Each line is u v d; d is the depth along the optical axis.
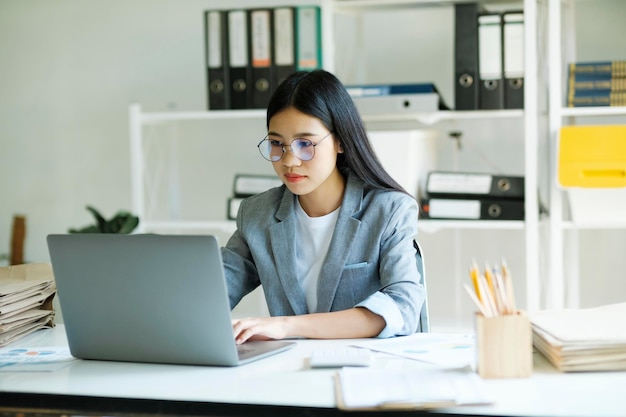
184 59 3.41
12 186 3.64
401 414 1.08
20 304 1.64
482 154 3.12
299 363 1.35
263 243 1.82
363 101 2.80
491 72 2.74
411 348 1.45
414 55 3.17
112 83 3.50
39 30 3.57
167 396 1.17
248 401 1.13
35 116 3.60
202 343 1.34
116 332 1.39
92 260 1.37
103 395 1.19
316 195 1.80
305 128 1.64
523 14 2.71
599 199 2.65
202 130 3.42
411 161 2.73
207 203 3.43
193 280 1.31
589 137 2.60
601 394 1.13
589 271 3.06
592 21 3.00
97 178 3.55
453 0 2.78
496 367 1.23
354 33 3.18
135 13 3.45
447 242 3.20
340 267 1.74
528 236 2.69
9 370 1.37
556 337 1.29
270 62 2.92
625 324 1.38
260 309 3.35
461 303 3.19
